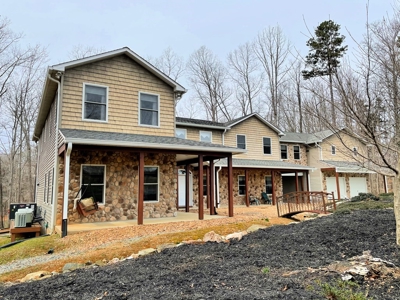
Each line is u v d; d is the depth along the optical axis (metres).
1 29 17.97
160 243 6.60
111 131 9.88
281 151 20.27
